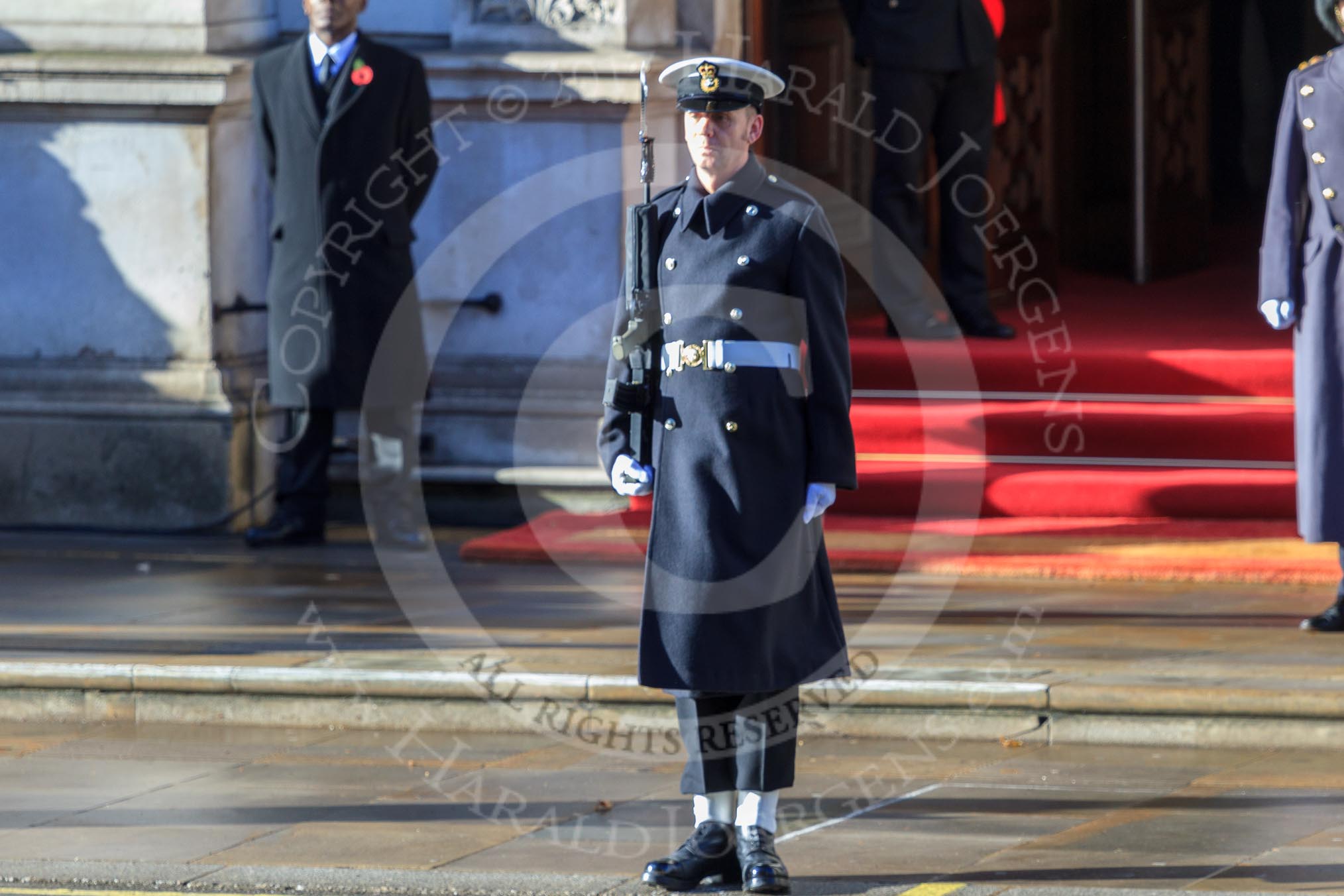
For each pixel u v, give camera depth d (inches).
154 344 1327.5
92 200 1322.6
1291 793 792.9
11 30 1328.7
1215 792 796.6
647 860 723.4
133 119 1311.5
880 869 708.7
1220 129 1991.9
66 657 954.1
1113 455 1264.8
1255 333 1423.5
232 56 1332.4
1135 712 864.9
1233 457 1249.4
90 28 1323.8
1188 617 1022.4
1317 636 973.2
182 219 1315.2
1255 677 882.8
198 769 850.8
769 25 1590.8
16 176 1330.0
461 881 695.1
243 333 1357.0
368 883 693.3
